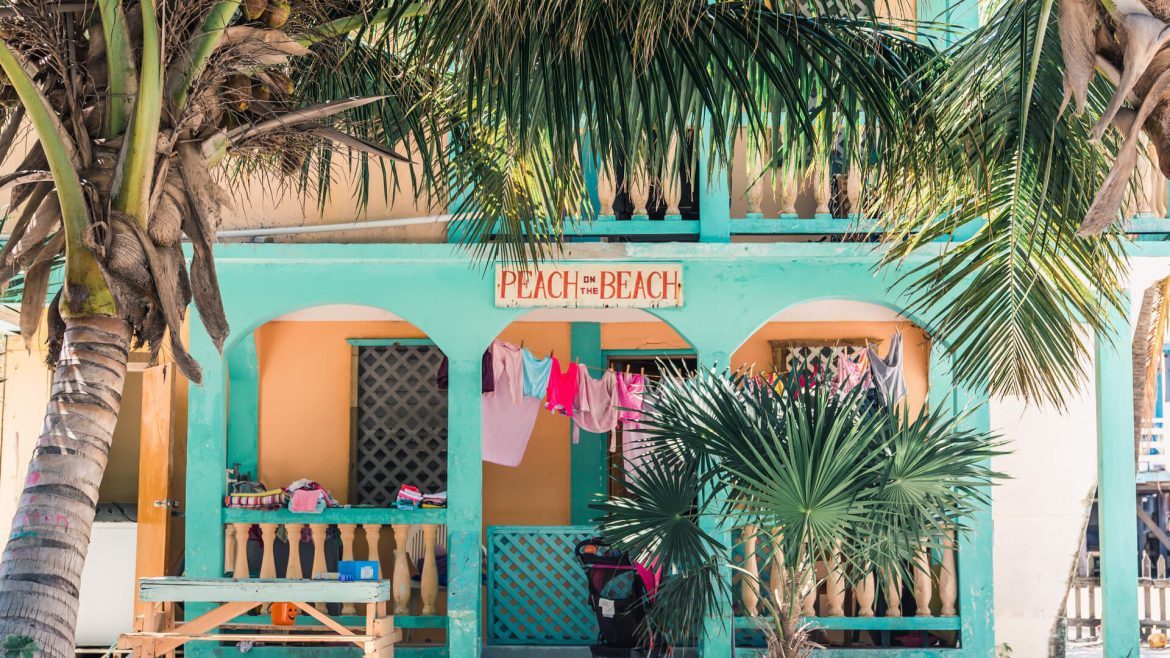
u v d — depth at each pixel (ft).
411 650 30.25
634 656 28.60
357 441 36.27
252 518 30.22
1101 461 29.53
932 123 18.48
